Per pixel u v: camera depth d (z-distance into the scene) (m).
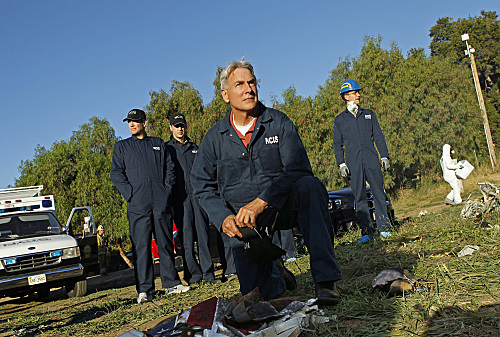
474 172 21.47
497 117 39.78
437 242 4.29
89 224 10.13
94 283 11.60
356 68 22.41
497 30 47.69
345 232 7.49
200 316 2.29
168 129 22.77
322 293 2.59
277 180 2.79
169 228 5.88
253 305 2.28
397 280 2.79
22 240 8.55
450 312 2.21
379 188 6.09
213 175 3.16
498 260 3.05
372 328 2.15
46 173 23.17
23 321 5.55
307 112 20.59
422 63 23.62
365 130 6.13
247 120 3.02
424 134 21.14
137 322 3.98
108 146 24.81
